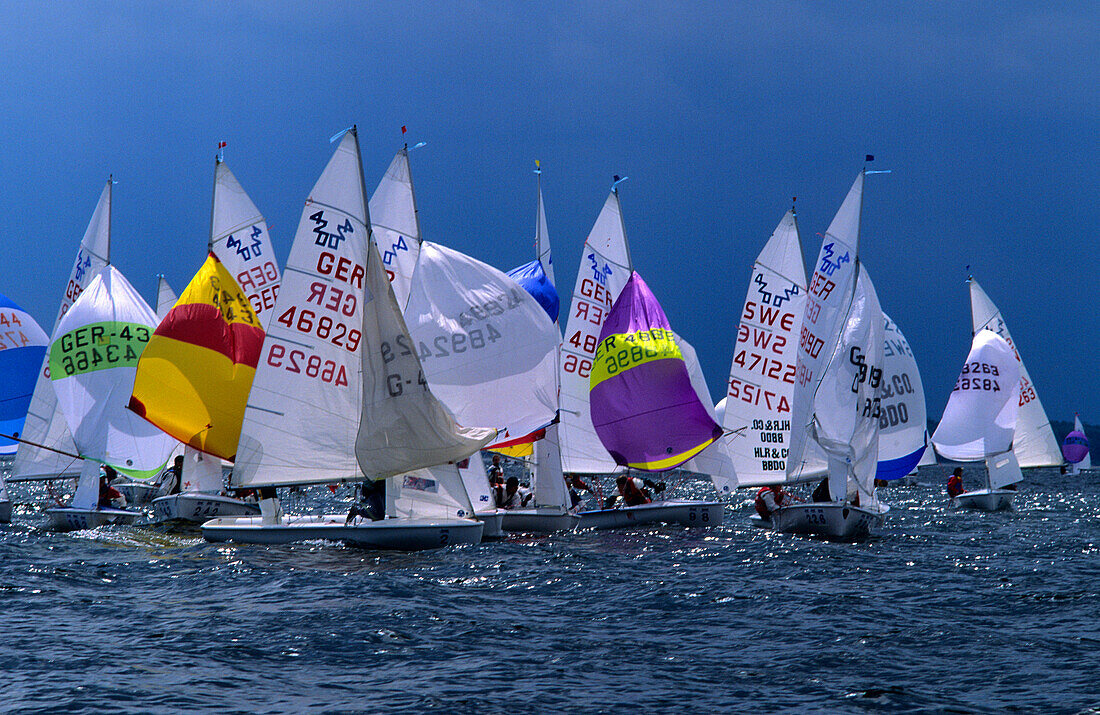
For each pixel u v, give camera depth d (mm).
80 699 44219
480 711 43500
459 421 103375
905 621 60562
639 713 43594
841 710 44031
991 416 156250
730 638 56312
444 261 105375
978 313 187250
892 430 140250
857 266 108688
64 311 143250
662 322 118688
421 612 61031
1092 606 64938
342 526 88562
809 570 79375
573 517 109500
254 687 46438
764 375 127438
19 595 65938
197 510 111375
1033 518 133625
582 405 123625
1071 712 43406
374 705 44031
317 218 93562
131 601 64750
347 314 94000
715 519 114125
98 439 111625
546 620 60500
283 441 92688
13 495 168125
